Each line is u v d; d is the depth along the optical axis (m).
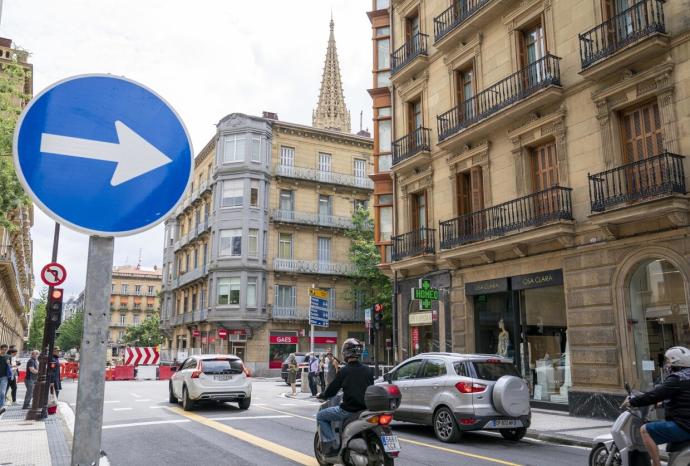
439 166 21.14
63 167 2.34
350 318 43.47
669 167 12.71
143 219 2.45
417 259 20.97
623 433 6.46
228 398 15.43
